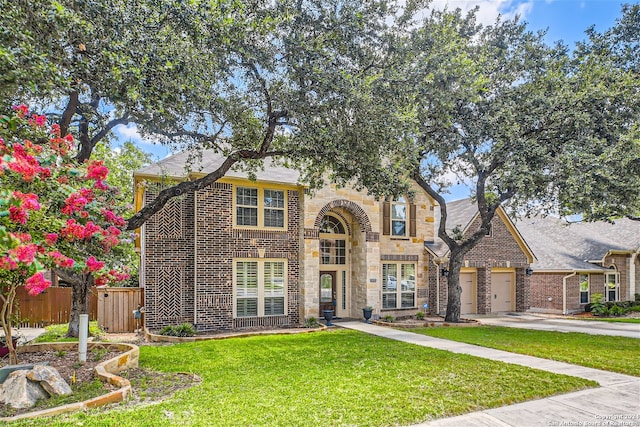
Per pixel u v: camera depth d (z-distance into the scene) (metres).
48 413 5.71
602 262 24.38
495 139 13.96
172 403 6.23
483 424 5.71
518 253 22.69
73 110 10.69
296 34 9.33
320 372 8.28
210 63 8.60
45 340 12.17
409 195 17.06
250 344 11.78
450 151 14.95
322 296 18.25
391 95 10.02
